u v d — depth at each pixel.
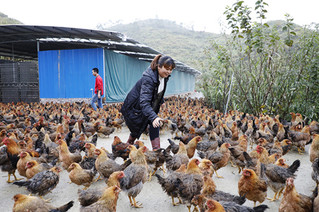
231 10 11.38
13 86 22.27
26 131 8.43
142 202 4.57
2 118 11.16
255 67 12.30
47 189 4.55
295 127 8.67
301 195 3.42
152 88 4.88
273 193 5.02
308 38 11.00
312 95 11.75
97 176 5.91
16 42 21.19
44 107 15.82
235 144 7.09
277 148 6.40
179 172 4.52
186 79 54.53
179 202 4.53
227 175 5.91
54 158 6.04
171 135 10.50
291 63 11.48
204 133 8.68
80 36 17.22
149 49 20.50
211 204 3.13
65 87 20.89
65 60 20.66
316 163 4.65
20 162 5.12
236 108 14.98
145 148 5.00
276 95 12.25
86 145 5.84
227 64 13.80
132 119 5.39
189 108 16.73
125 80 24.38
